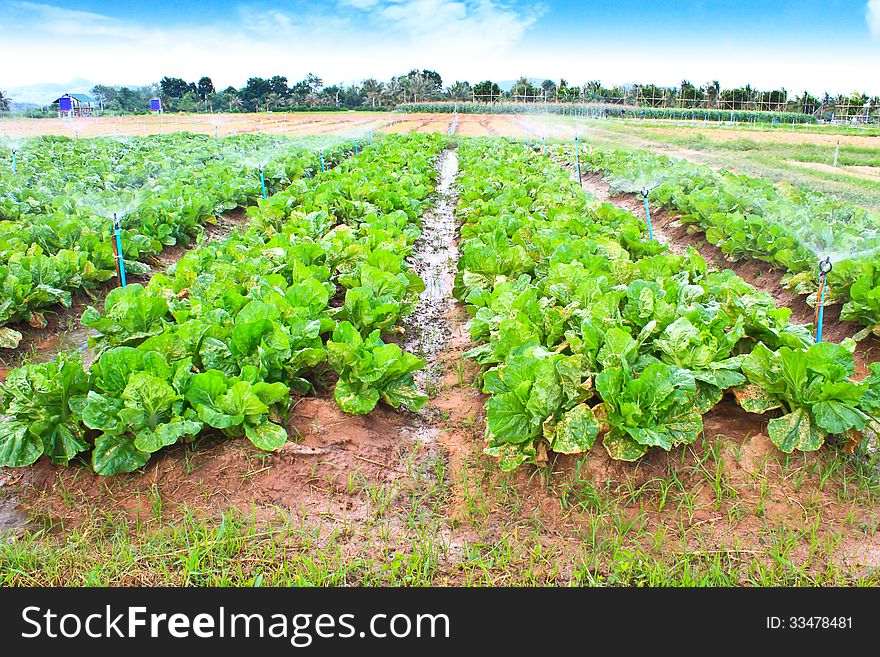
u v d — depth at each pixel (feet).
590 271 25.70
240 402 18.12
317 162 76.59
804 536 16.08
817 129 140.77
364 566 15.51
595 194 66.90
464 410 22.88
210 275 27.50
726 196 43.27
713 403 19.19
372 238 34.42
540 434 18.49
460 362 26.32
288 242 32.99
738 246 35.99
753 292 24.40
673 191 49.75
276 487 17.74
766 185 50.31
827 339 27.94
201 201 45.83
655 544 15.89
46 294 28.45
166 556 15.48
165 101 316.19
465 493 17.89
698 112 192.75
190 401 18.10
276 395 18.89
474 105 262.06
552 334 21.86
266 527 16.47
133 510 17.02
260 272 28.25
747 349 22.02
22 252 30.78
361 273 27.20
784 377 18.54
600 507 17.06
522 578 15.15
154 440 17.21
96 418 17.17
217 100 326.24
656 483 17.76
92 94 321.32
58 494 17.60
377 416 21.34
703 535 16.28
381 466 19.10
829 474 17.58
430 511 17.58
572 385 18.42
